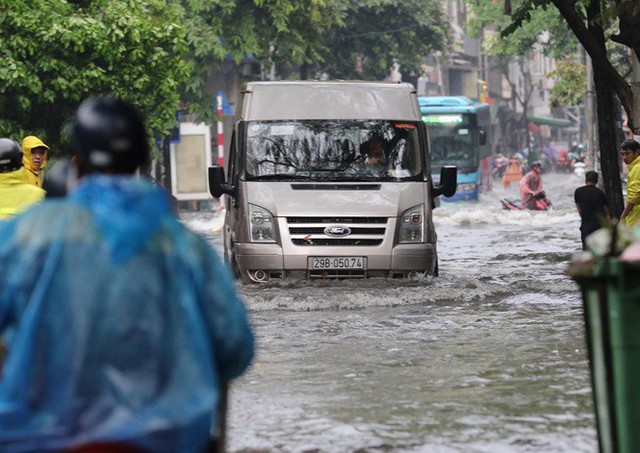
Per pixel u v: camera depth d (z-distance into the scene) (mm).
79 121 7309
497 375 18062
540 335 22422
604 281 9555
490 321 24656
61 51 47875
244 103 33906
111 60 48750
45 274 6805
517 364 19062
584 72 95688
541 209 72688
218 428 8047
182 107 82250
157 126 51500
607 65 36719
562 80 97062
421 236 32656
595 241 9672
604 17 34031
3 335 7117
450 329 23531
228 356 7422
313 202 32281
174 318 6941
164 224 7125
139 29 49344
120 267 6859
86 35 47188
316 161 33000
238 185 32906
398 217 32500
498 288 30484
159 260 6996
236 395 16750
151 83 50844
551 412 15227
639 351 9523
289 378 18125
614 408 9617
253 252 32125
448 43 111500
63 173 12695
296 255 32062
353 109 33750
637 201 30625
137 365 6801
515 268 37500
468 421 14758
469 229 58188
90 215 6965
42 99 47656
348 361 19781
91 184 7117
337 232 32188
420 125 33781
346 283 32000
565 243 47969
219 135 76938
